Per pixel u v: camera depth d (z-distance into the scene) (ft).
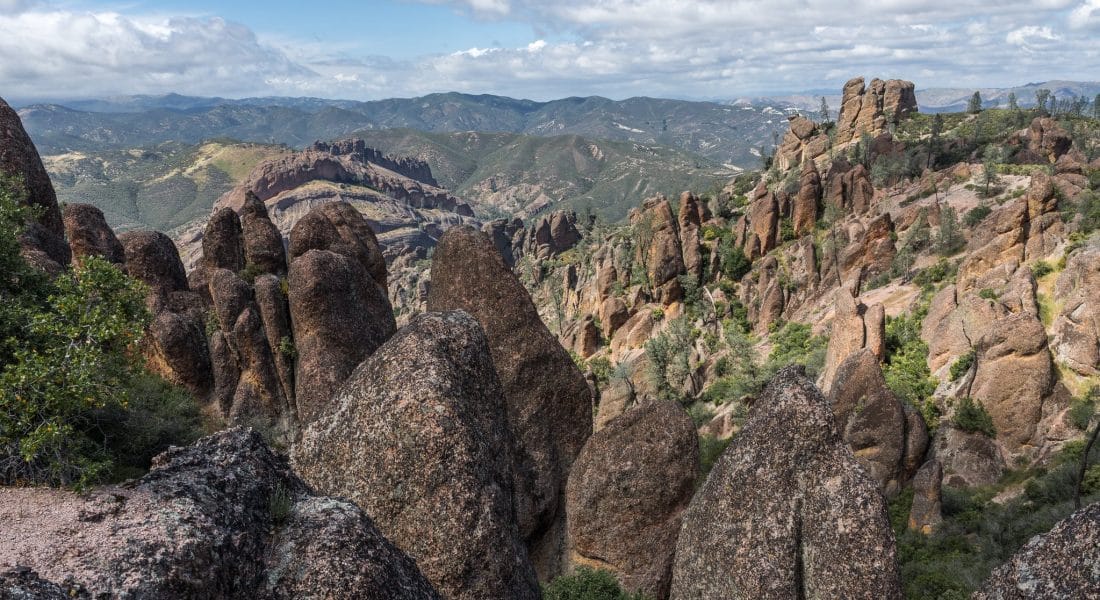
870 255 366.63
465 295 91.35
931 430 180.86
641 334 386.73
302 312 110.01
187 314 124.16
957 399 175.73
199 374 116.88
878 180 481.87
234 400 115.55
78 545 26.86
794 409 55.42
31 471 43.52
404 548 49.34
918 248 343.87
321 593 30.48
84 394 49.01
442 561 48.83
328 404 54.95
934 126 547.49
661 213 419.54
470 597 48.91
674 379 323.37
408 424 50.29
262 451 36.73
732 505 56.24
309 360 109.29
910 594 104.37
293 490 36.63
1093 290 168.04
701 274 420.77
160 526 28.43
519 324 89.92
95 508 29.35
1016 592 37.32
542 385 88.38
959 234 319.27
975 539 127.03
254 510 32.99
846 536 51.08
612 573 75.36
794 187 546.67
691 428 77.87
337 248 131.34
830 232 393.09
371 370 54.19
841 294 234.99
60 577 24.89
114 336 60.95
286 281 121.08
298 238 127.95
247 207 137.90
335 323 111.04
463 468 50.08
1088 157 456.86
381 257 140.26
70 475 42.42
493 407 59.88
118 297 64.75
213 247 135.74
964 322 202.08
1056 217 232.73
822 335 306.55
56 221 129.80
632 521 75.31
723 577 55.21
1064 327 168.76
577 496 78.23
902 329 247.29
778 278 399.85
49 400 45.27
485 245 92.63
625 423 78.54
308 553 31.68
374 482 50.24
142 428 86.12
